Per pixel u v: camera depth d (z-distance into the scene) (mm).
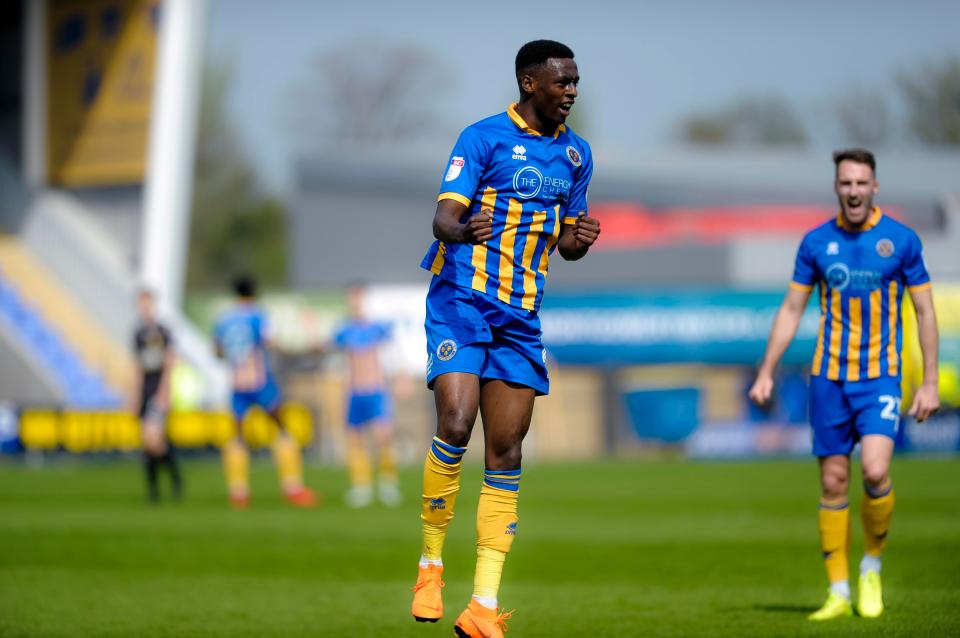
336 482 70125
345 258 127625
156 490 53688
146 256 104500
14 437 90125
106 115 110062
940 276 120562
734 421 97250
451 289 19156
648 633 21953
